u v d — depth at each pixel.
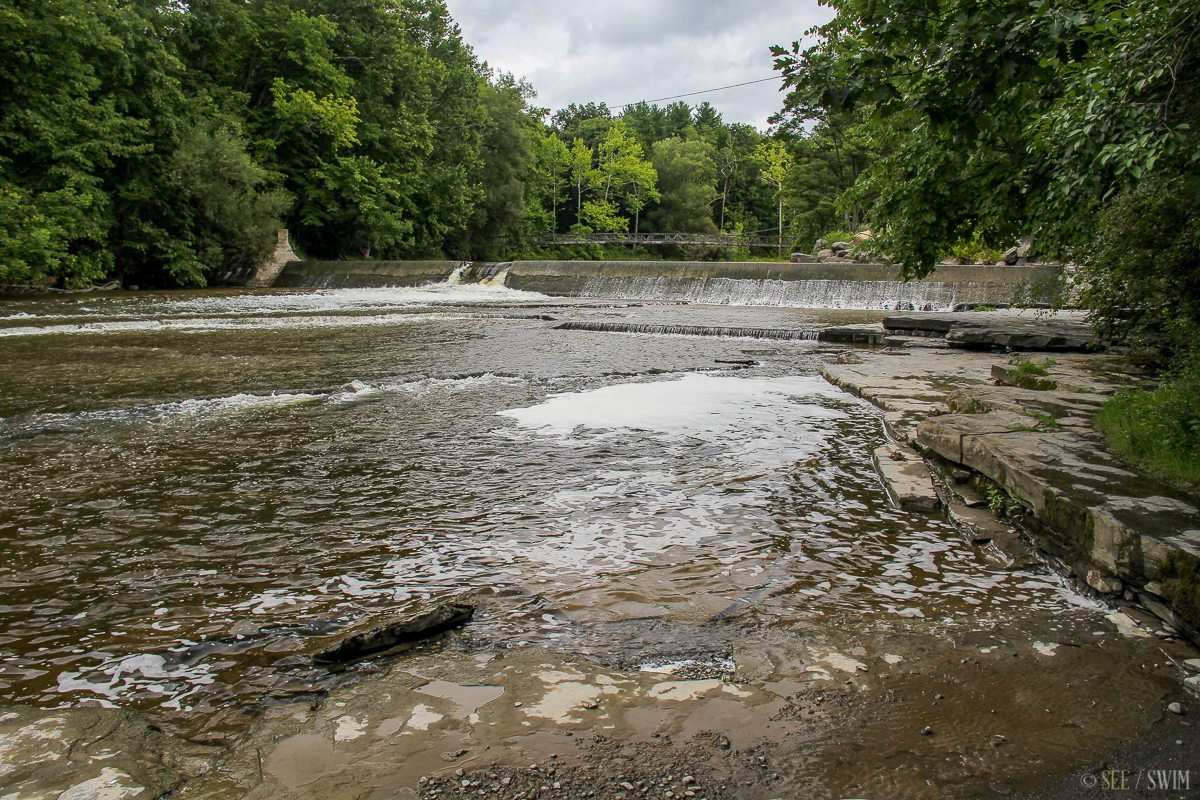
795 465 6.32
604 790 2.32
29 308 21.47
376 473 6.04
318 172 39.59
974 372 10.86
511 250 62.69
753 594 3.88
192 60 37.53
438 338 16.03
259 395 9.40
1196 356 5.87
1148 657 3.22
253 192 35.16
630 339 16.14
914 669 3.13
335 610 3.68
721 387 10.16
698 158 87.00
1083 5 4.04
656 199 83.44
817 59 4.17
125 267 31.56
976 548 4.53
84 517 5.02
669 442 7.08
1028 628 3.50
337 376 10.92
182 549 4.47
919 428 6.36
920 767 2.47
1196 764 2.49
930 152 9.33
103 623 3.56
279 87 38.06
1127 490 4.22
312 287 35.69
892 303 25.44
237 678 3.07
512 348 14.36
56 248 26.14
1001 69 3.90
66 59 27.62
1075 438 5.41
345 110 39.16
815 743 2.60
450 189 48.53
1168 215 7.20
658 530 4.79
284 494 5.51
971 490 5.36
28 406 8.70
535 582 4.01
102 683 3.04
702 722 2.72
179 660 3.22
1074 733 2.68
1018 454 4.96
